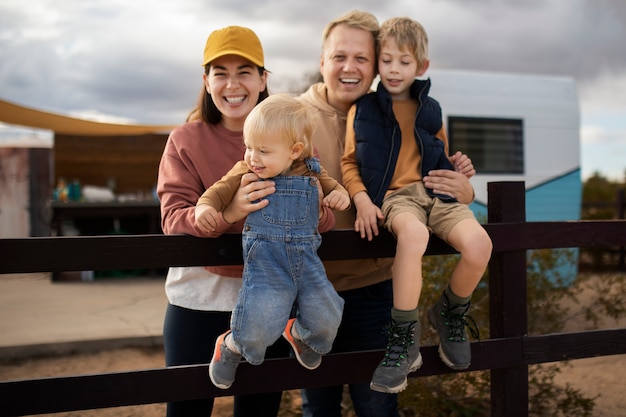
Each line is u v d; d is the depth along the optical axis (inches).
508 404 103.5
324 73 112.1
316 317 81.0
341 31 108.3
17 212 456.8
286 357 95.1
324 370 93.8
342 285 108.0
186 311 95.6
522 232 102.0
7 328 232.4
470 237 88.7
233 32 92.0
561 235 104.3
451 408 160.4
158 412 165.5
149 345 224.5
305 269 80.8
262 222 80.4
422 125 105.7
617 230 107.3
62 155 472.7
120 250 84.7
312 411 123.6
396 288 88.8
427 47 109.3
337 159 110.1
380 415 111.0
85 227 414.9
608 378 192.5
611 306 193.8
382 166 101.7
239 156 94.3
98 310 267.0
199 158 93.4
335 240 93.5
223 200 81.6
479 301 170.7
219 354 84.6
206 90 96.0
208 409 98.8
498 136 316.5
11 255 80.9
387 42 105.9
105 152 483.5
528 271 183.5
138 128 423.8
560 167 327.3
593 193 568.7
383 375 87.4
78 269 83.4
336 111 114.1
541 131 324.5
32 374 194.5
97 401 85.5
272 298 78.6
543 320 183.3
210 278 93.6
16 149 457.7
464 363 96.0
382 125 104.4
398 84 106.6
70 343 215.9
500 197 102.0
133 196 485.1
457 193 100.2
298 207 80.9
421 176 102.9
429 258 164.2
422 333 162.1
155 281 357.1
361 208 96.0
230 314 94.4
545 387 171.3
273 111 78.6
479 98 313.7
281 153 79.0
